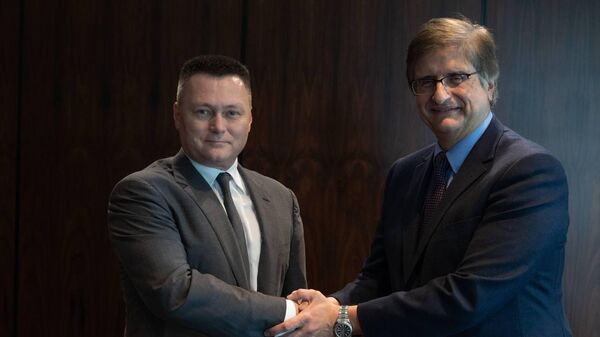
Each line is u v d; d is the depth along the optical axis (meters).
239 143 2.32
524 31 3.82
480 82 2.30
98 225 3.97
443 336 2.21
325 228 3.92
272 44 3.90
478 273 2.13
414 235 2.39
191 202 2.26
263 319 2.20
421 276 2.31
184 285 2.14
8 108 3.98
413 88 2.37
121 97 3.95
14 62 3.97
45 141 3.98
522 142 2.28
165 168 2.34
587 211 3.81
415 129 3.87
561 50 3.81
